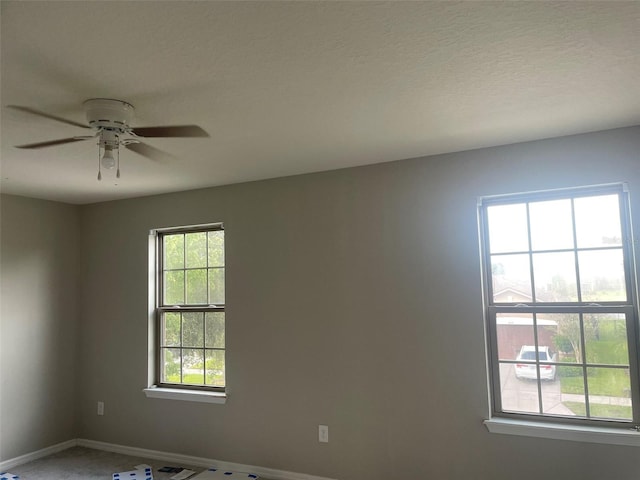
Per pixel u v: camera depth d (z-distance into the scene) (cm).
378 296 324
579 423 271
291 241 357
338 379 332
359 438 322
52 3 133
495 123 251
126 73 179
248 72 181
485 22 150
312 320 344
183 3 135
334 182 344
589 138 272
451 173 308
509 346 293
